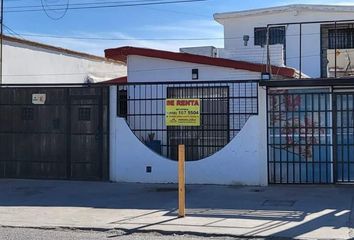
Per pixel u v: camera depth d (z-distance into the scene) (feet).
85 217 31.27
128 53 53.57
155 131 45.42
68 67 75.36
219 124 44.24
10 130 47.06
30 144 46.62
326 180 41.34
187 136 44.73
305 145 41.65
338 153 41.19
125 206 34.50
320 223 28.68
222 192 39.01
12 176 46.93
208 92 45.03
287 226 28.14
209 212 32.07
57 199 37.32
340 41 77.30
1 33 60.39
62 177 45.93
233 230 27.45
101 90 45.16
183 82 42.88
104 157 45.11
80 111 45.62
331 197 36.29
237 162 42.19
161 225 28.71
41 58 69.00
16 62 64.13
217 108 44.45
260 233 26.78
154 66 53.36
